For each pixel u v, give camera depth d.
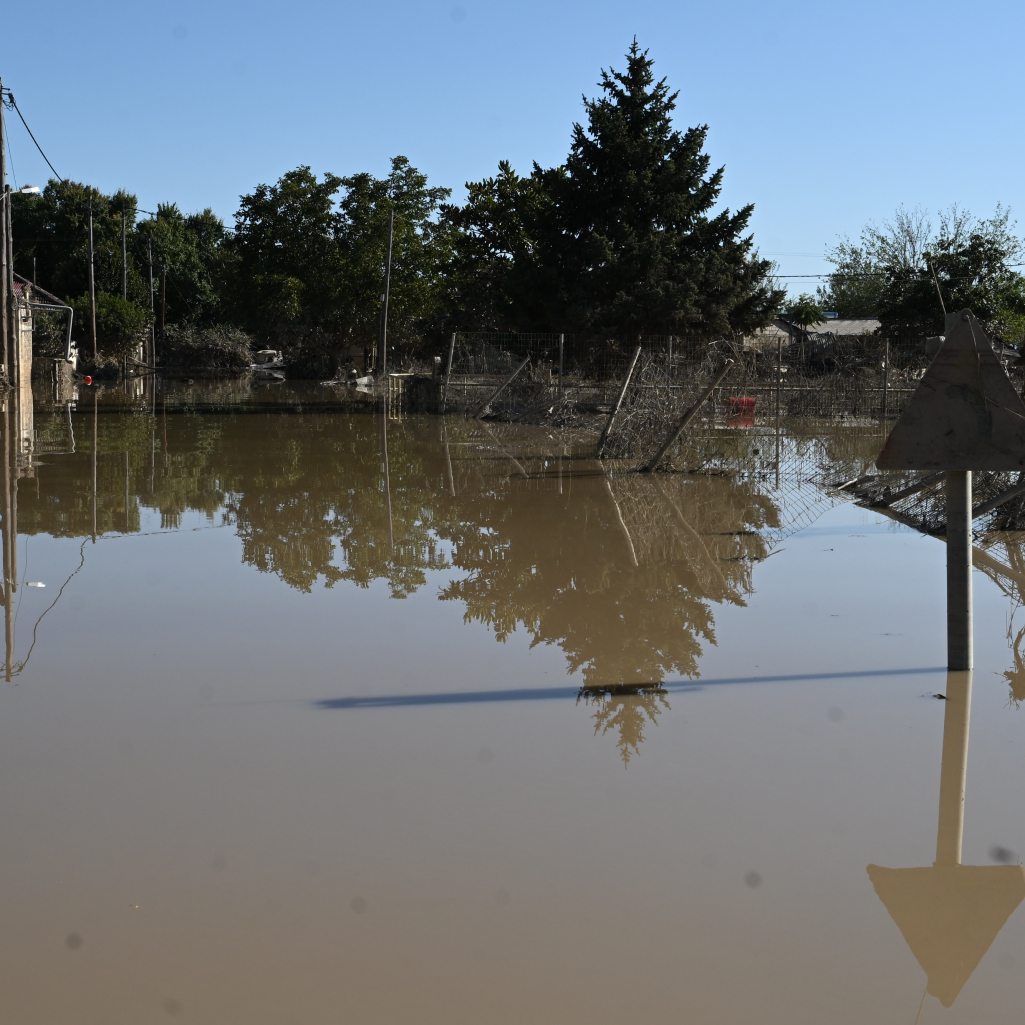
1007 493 9.13
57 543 9.31
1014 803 4.14
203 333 58.31
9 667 5.83
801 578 8.08
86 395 33.84
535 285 30.33
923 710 5.18
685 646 6.28
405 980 3.01
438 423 24.06
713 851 3.74
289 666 5.87
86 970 3.05
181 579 7.98
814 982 3.00
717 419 23.20
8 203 29.34
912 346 37.03
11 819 3.98
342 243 50.69
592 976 3.03
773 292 32.56
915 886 3.51
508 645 6.29
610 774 4.40
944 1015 2.86
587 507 11.65
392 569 8.41
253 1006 2.90
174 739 4.79
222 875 3.57
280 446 18.28
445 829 3.90
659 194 30.77
